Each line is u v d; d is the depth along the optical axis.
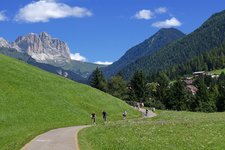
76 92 99.88
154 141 35.66
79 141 39.41
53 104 82.88
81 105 92.44
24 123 66.19
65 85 101.19
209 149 30.92
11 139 44.81
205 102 189.62
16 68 96.19
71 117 79.50
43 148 34.41
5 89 79.69
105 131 47.25
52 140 41.03
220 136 38.62
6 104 72.38
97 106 97.44
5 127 60.75
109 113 95.69
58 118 75.88
